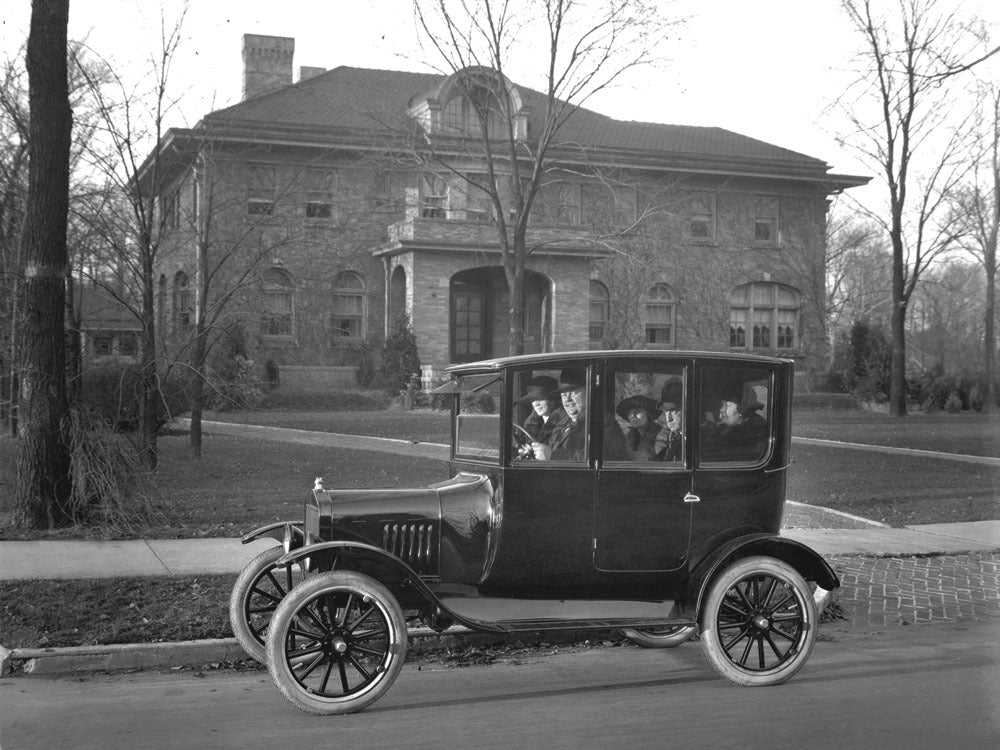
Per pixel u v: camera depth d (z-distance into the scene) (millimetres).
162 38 15250
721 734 5328
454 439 7012
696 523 6477
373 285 34719
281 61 35188
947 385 34750
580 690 6363
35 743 5168
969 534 12742
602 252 33406
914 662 7094
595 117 40500
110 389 14938
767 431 6652
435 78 32125
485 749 5074
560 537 6312
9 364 15555
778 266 40094
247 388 27766
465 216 33344
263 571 6910
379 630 6492
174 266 20781
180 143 16719
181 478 15023
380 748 5090
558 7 17594
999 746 5105
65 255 11102
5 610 7680
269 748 5090
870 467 18859
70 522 10977
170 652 7027
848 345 39438
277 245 17156
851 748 5078
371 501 6297
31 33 10781
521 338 19062
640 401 6438
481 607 6305
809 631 6434
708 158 38156
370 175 33562
